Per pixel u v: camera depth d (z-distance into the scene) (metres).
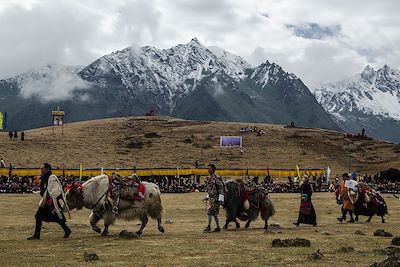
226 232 20.55
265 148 125.56
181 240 17.50
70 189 18.95
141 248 15.62
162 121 157.50
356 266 12.71
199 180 82.19
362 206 26.12
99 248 15.66
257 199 22.14
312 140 134.62
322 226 23.75
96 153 112.19
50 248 15.74
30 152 106.19
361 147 130.75
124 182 19.33
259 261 13.41
